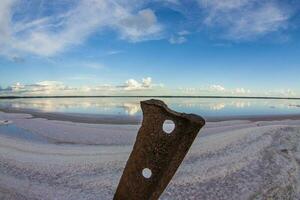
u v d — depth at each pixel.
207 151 12.32
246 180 9.28
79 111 39.69
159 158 4.05
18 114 33.22
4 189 8.20
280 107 55.88
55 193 8.30
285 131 15.98
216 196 8.28
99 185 8.91
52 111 39.22
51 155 12.20
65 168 10.32
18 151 12.77
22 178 9.27
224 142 13.77
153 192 3.99
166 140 4.03
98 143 15.50
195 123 3.84
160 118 4.04
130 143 15.49
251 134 15.20
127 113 36.28
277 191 8.58
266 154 11.76
